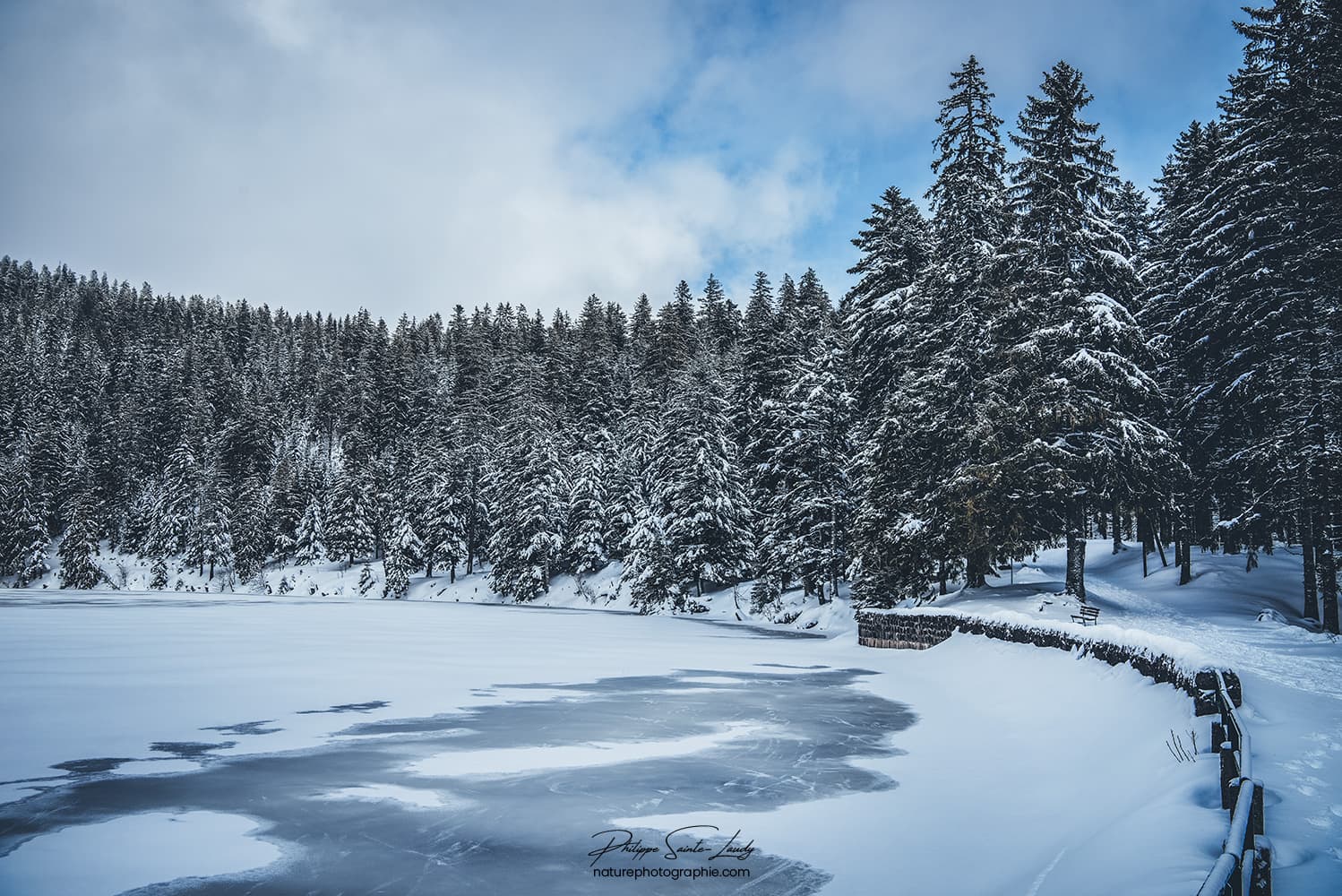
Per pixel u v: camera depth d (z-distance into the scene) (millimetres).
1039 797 10820
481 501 86438
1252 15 30922
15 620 43688
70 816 9867
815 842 9141
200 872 8125
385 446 114562
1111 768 11445
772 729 15758
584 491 74250
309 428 136625
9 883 7773
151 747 13703
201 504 101500
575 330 123875
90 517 94500
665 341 100062
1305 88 29516
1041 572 48656
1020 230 34469
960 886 7785
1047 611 30328
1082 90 33250
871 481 38094
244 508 102125
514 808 10375
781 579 51625
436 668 24812
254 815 10000
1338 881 6145
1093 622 27297
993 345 33188
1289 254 31391
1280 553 46031
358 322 160375
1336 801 8359
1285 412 31391
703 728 15859
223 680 21656
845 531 46281
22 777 11719
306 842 9039
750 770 12484
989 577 45469
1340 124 27266
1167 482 32781
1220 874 4492
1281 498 32375
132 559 103562
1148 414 39312
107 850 8703
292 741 14312
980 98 36969
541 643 34281
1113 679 15953
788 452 49781
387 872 8180
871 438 39906
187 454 103688
